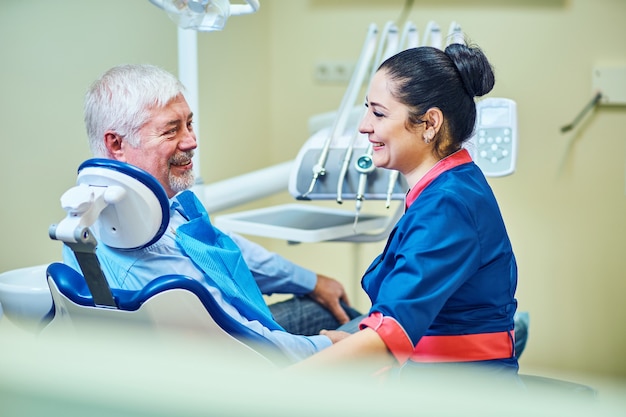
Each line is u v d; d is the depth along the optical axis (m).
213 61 2.89
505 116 1.94
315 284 1.99
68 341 0.44
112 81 1.38
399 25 3.10
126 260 1.32
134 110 1.37
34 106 2.04
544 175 3.02
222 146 3.00
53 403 0.37
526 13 2.94
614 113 2.92
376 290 1.36
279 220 2.16
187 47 1.98
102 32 2.25
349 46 3.18
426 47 1.34
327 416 0.35
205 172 2.90
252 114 3.18
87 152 2.23
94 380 0.37
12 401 0.37
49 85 2.08
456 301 1.30
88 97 1.40
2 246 1.99
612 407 0.37
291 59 3.26
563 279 3.08
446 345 1.32
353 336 1.14
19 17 1.98
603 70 2.88
